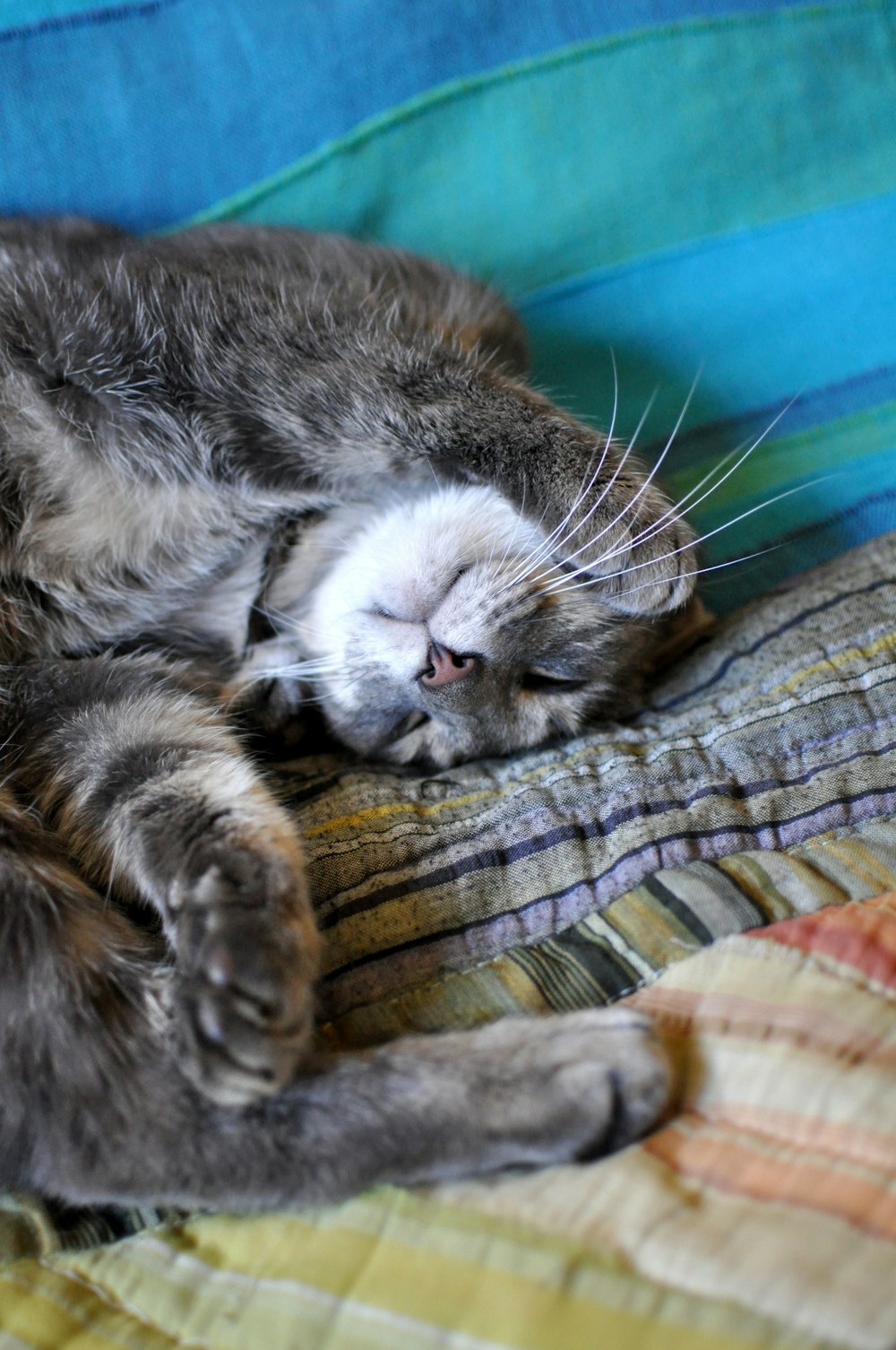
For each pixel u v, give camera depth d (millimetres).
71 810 464
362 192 577
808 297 593
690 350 591
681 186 590
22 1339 381
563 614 513
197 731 479
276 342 488
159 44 552
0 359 479
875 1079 383
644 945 426
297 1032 400
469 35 569
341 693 525
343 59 562
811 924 419
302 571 538
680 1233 368
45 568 493
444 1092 396
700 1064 402
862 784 461
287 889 418
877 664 485
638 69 583
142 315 484
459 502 510
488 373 511
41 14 540
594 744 489
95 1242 405
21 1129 403
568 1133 388
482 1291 365
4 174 551
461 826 453
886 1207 366
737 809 455
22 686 489
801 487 576
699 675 529
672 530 497
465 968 436
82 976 413
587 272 590
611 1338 354
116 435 486
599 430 529
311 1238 388
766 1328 353
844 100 597
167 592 517
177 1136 396
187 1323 381
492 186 583
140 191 564
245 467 500
